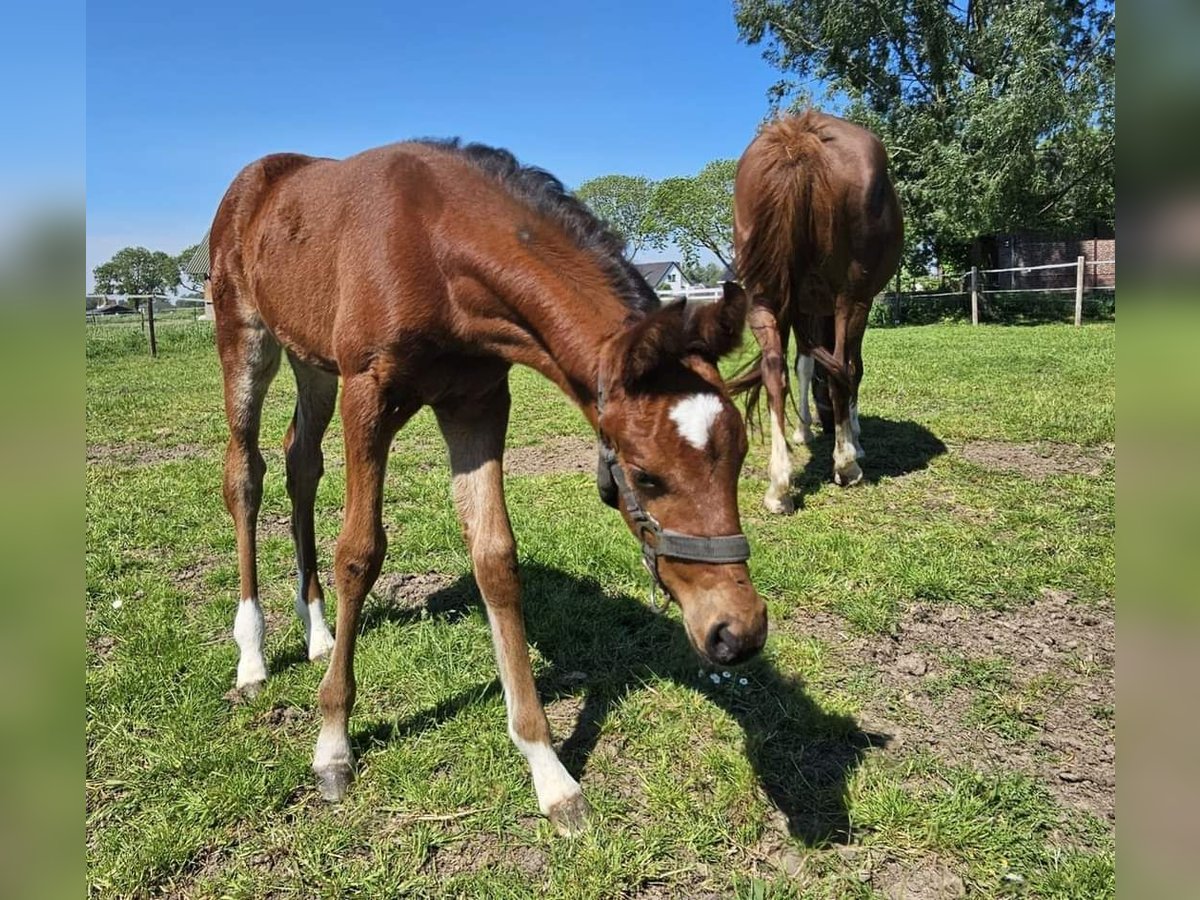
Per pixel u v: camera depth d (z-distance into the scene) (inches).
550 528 183.8
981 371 402.6
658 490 79.9
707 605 76.7
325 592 159.5
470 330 101.2
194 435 313.0
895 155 856.3
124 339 692.7
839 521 189.3
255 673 125.3
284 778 102.1
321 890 86.1
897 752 106.7
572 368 93.1
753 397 119.1
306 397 136.3
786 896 83.6
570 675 127.0
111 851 91.0
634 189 2101.4
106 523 195.9
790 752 106.6
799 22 924.0
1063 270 957.8
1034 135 753.0
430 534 184.9
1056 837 91.4
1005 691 120.3
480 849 92.2
